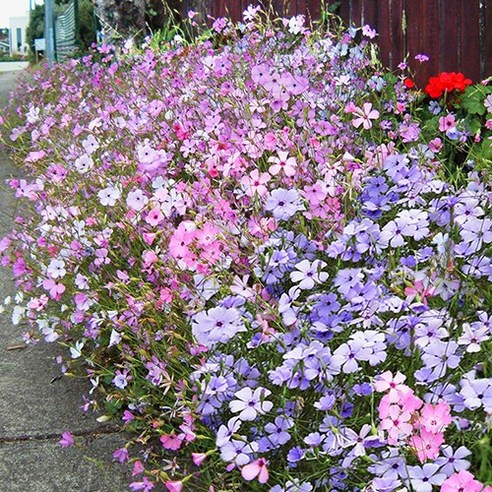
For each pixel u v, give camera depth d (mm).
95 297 2842
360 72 4574
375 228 2410
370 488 1800
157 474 2184
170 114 3959
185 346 2445
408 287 2182
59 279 3098
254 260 2512
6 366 3238
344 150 3537
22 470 2496
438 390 1959
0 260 3594
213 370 2148
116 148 3805
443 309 2344
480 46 4535
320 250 2600
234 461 1910
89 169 3477
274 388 2188
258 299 2225
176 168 3572
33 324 3268
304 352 1936
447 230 2586
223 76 4184
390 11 5086
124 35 8172
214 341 2121
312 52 4582
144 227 3043
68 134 4234
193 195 2971
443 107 4508
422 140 3920
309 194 2711
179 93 4277
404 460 1776
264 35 4961
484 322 2131
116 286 2650
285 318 2145
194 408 2086
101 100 4914
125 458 2471
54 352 3336
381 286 2307
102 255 2984
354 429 2025
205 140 3547
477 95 4301
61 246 3143
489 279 2350
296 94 3633
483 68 4539
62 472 2479
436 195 2996
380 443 1822
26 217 4102
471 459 1912
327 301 2188
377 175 3002
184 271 2564
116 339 2605
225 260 2521
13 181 3992
